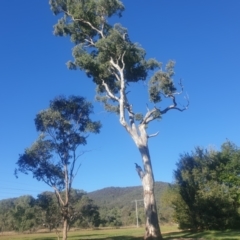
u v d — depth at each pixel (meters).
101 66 31.56
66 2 31.89
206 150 46.41
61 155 36.00
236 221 42.34
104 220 104.31
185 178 44.88
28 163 35.41
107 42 30.28
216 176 44.03
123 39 30.66
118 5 31.00
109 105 33.94
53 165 35.56
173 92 31.30
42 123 35.69
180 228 46.62
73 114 36.78
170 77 31.27
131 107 31.02
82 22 31.94
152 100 31.17
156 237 28.02
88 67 31.73
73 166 36.22
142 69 32.34
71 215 36.16
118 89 33.22
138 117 30.64
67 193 35.72
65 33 32.81
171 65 31.47
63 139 36.09
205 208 42.69
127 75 32.62
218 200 42.19
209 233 37.06
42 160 35.50
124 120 30.42
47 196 37.44
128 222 115.00
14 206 91.69
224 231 39.81
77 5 31.23
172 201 45.62
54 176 35.47
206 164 45.19
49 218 36.69
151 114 30.73
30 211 78.19
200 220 42.97
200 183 44.22
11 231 88.06
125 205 155.25
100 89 33.84
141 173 29.48
